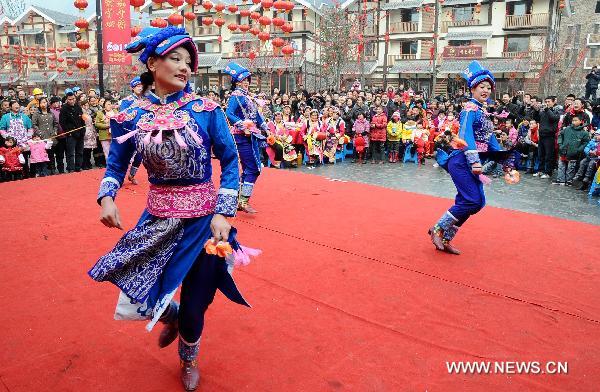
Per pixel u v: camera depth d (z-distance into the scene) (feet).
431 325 9.87
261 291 11.31
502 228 17.37
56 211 18.74
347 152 44.65
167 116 7.13
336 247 14.62
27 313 10.08
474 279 12.35
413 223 17.58
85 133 34.99
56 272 12.37
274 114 42.22
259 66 99.04
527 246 15.25
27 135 31.53
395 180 32.89
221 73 115.65
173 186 7.39
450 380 7.95
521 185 30.86
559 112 34.12
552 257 14.23
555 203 25.35
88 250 14.11
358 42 82.69
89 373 7.95
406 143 42.11
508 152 14.34
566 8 91.71
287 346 8.91
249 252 7.75
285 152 37.99
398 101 48.93
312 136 40.24
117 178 7.54
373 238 15.62
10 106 31.89
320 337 9.27
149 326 6.64
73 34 127.54
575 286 12.06
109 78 102.42
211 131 7.42
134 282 7.04
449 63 101.14
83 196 21.53
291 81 102.78
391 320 10.05
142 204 20.04
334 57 80.94
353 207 20.02
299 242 15.07
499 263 13.60
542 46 95.50
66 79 116.06
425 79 107.04
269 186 24.38
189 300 7.38
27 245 14.52
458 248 14.89
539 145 34.40
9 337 9.07
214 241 6.85
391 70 105.91
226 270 7.63
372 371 8.17
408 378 7.99
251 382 7.77
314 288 11.55
